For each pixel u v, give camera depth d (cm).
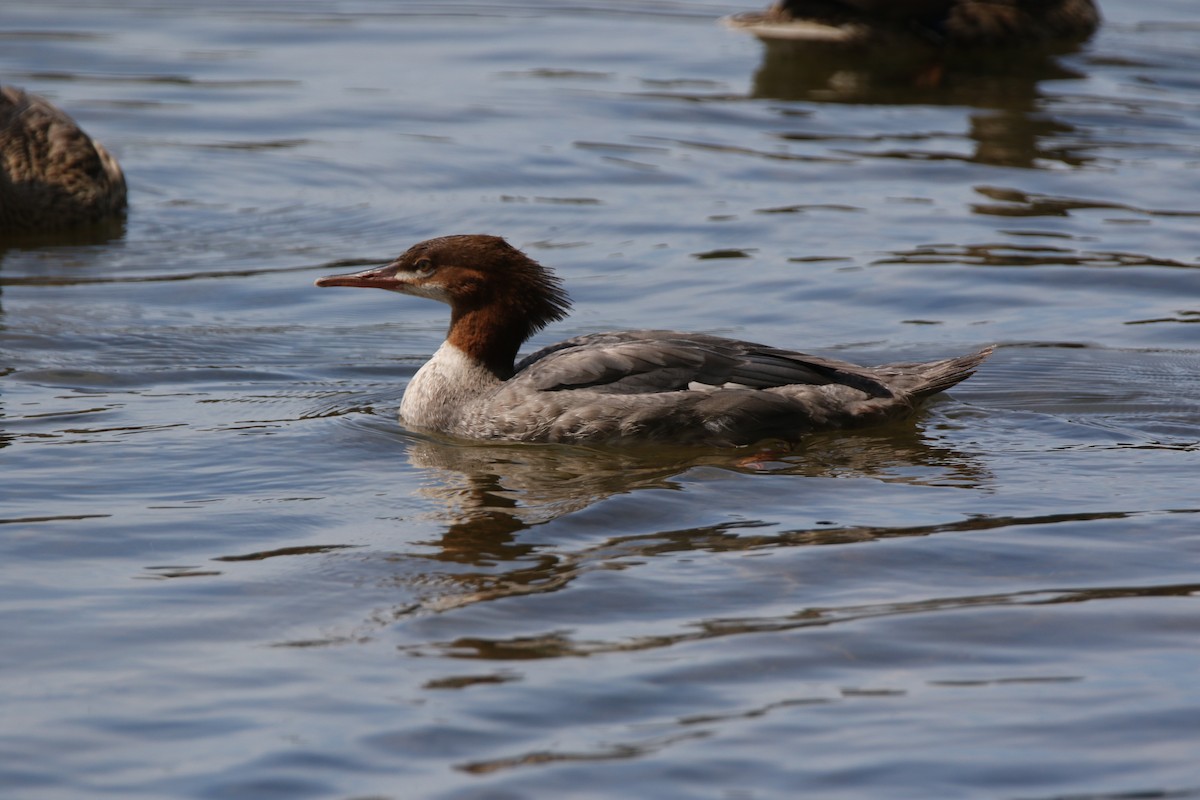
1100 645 932
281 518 1145
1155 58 2812
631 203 2078
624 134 2383
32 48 2861
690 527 1124
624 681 884
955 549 1079
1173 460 1273
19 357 1538
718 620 965
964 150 2288
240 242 1947
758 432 1326
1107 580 1029
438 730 830
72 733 832
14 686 884
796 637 941
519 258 1391
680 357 1349
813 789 777
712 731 830
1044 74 2708
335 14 3192
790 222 1997
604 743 818
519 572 1041
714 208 2058
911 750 812
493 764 797
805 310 1708
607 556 1066
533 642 935
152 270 1848
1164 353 1567
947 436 1338
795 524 1129
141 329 1639
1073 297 1745
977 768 794
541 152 2294
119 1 3244
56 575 1040
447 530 1117
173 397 1441
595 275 1814
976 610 980
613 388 1334
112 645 935
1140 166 2214
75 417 1374
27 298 1734
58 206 2003
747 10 3259
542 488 1211
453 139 2358
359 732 829
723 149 2306
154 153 2302
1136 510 1155
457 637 941
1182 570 1043
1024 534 1107
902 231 1964
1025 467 1256
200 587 1020
